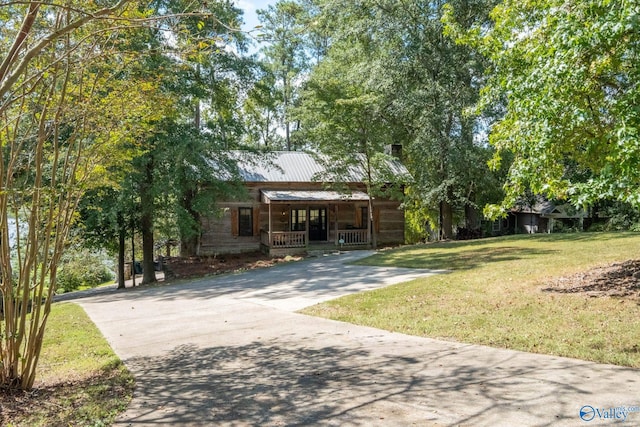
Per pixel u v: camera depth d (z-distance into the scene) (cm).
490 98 824
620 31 557
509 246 1645
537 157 700
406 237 2744
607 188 608
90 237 1920
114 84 613
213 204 2003
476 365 527
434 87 2016
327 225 2662
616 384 445
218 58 1867
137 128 657
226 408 438
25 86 511
